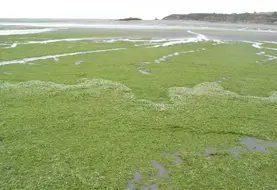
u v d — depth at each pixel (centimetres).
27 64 3209
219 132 1544
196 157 1275
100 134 1478
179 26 13762
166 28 11769
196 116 1761
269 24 15212
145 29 10825
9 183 1038
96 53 4156
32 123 1584
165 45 5378
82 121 1642
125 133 1499
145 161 1228
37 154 1252
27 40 5681
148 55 4091
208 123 1653
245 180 1100
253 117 1755
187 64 3453
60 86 2336
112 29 10456
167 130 1555
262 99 2105
